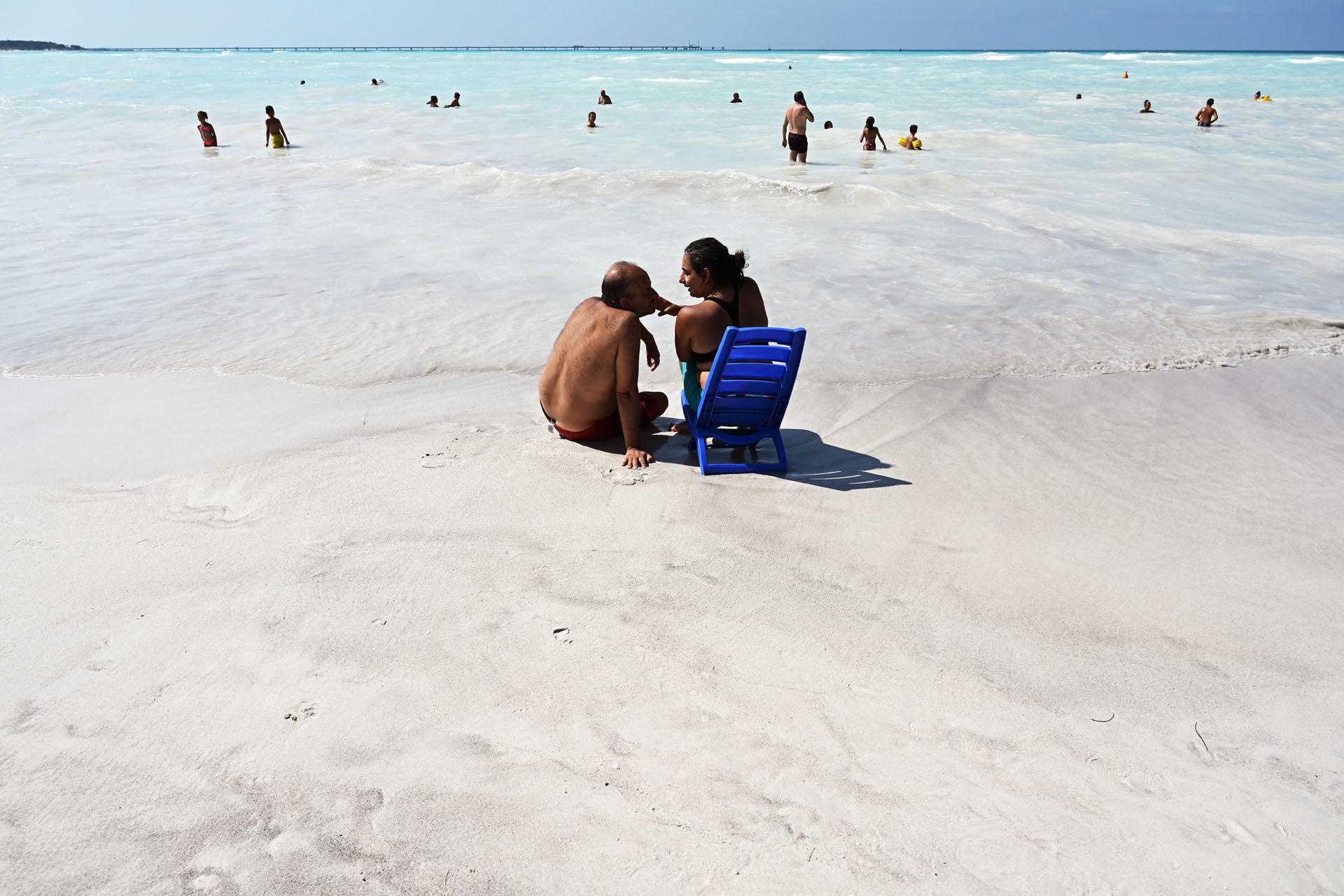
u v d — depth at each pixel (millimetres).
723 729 2760
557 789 2521
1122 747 2695
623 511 4191
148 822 2408
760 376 4480
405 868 2266
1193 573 3670
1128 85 42125
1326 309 7316
